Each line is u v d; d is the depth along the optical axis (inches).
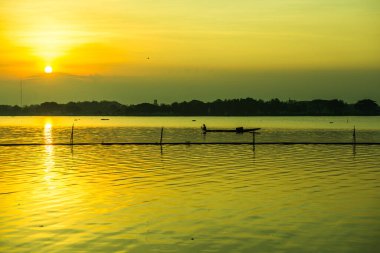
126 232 804.6
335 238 775.1
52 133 4451.3
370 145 2765.7
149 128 5890.8
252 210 960.3
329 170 1578.5
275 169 1600.6
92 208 978.1
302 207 989.2
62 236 781.9
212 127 6378.0
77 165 1728.6
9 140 3341.5
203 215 919.7
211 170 1573.6
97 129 5511.8
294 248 726.5
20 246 731.4
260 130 5265.8
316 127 6323.8
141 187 1227.2
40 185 1261.1
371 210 962.7
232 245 738.8
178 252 707.4
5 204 1014.4
